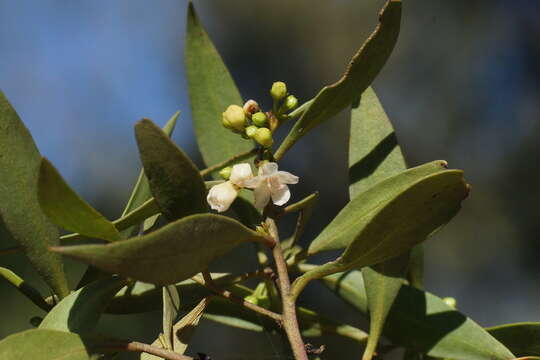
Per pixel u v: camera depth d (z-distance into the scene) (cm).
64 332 30
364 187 33
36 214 31
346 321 68
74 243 38
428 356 34
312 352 33
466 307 89
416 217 31
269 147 33
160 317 61
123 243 27
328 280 35
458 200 30
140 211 31
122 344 30
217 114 37
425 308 34
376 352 34
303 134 33
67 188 28
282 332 35
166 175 29
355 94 32
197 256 29
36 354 29
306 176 88
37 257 31
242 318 35
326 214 86
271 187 32
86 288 31
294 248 35
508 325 33
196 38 37
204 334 66
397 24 32
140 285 33
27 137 31
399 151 34
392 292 33
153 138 29
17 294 54
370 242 31
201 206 30
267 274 33
